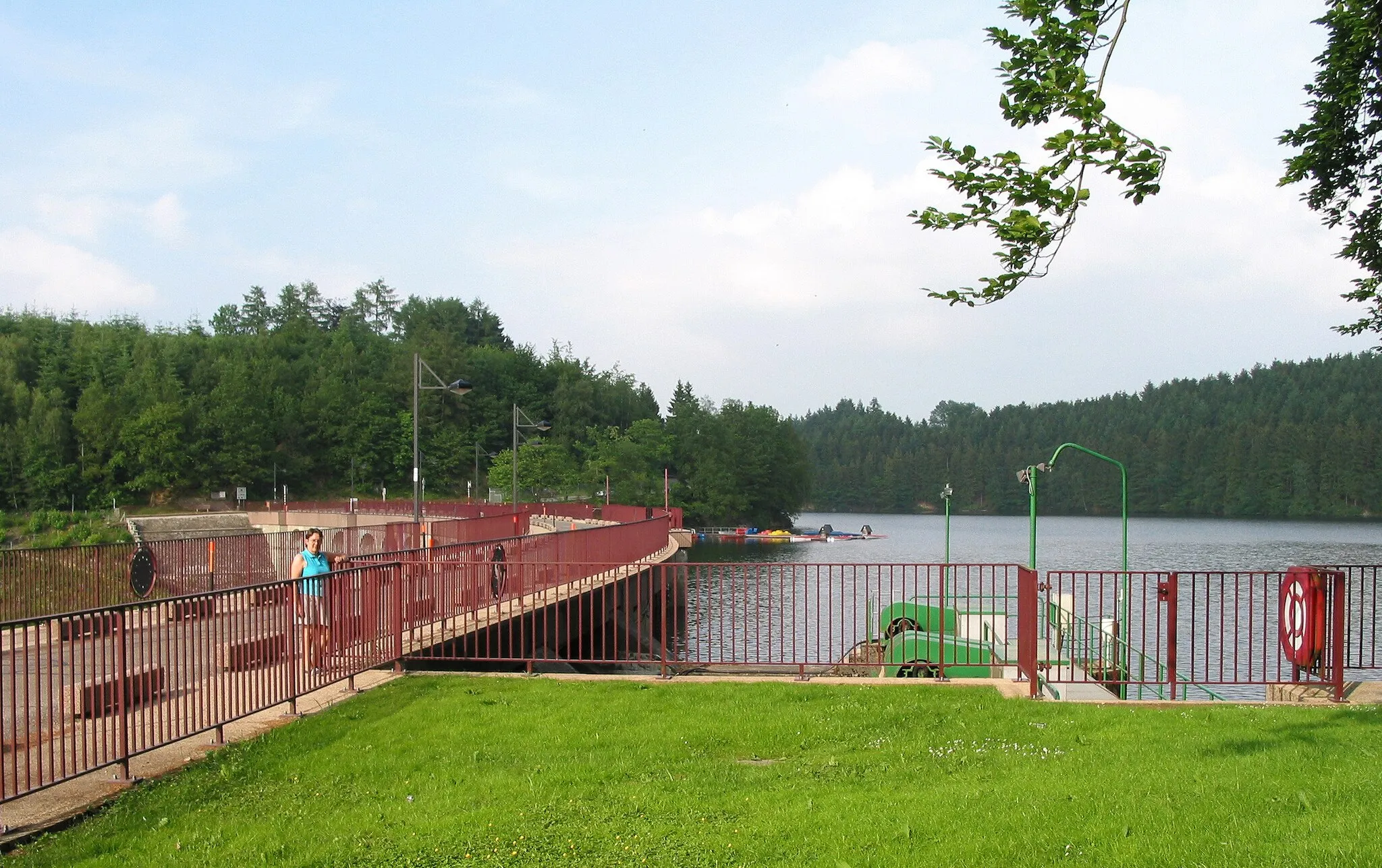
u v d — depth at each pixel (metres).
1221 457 143.12
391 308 180.88
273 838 6.05
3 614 16.72
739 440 126.81
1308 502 132.62
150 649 7.84
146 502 104.69
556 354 162.75
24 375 113.25
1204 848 5.24
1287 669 22.19
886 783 7.04
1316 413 151.00
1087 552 71.62
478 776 7.44
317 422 125.06
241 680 9.02
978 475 179.12
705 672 16.23
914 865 5.26
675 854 5.66
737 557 76.88
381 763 7.80
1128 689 18.52
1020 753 7.67
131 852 5.86
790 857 5.55
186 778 7.46
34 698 11.38
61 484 99.06
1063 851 5.34
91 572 18.69
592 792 6.95
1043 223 5.83
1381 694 9.71
